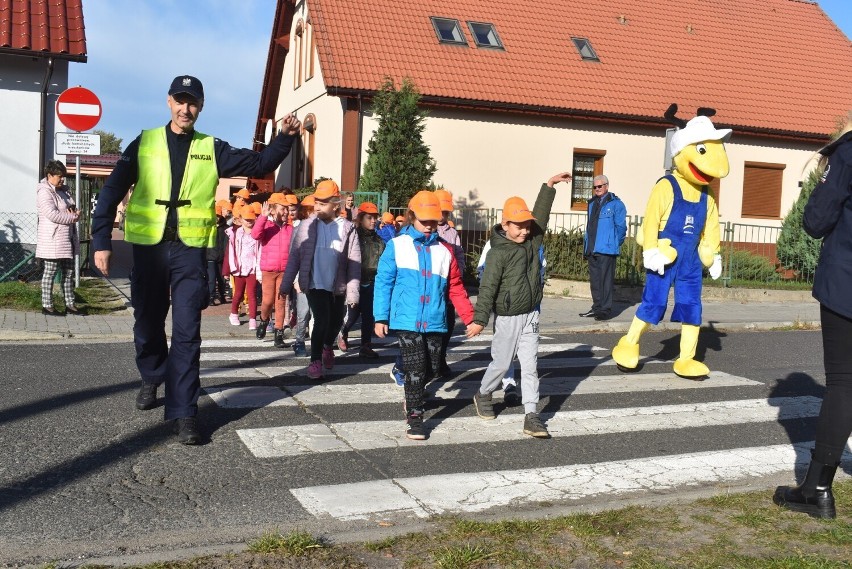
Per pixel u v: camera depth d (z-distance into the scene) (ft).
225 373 26.43
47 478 15.62
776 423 22.03
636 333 28.58
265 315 34.24
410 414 19.30
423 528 13.47
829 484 14.19
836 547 12.89
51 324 34.53
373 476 16.43
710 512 14.42
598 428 20.99
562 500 15.31
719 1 93.71
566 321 42.06
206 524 13.56
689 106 77.71
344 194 58.75
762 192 81.46
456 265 19.95
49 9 51.16
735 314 47.01
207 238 18.57
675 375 28.45
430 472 16.85
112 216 18.07
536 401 20.15
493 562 12.11
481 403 21.39
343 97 68.90
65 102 41.50
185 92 18.01
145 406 20.68
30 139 49.96
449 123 71.05
